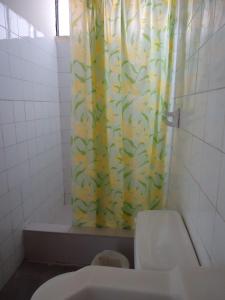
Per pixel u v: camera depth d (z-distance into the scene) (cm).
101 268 62
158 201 162
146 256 86
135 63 142
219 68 69
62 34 231
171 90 144
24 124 167
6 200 145
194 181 94
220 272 57
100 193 165
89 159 158
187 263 82
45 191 207
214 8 76
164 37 140
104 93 148
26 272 159
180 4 128
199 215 86
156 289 55
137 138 153
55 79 226
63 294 54
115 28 139
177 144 133
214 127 71
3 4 138
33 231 165
